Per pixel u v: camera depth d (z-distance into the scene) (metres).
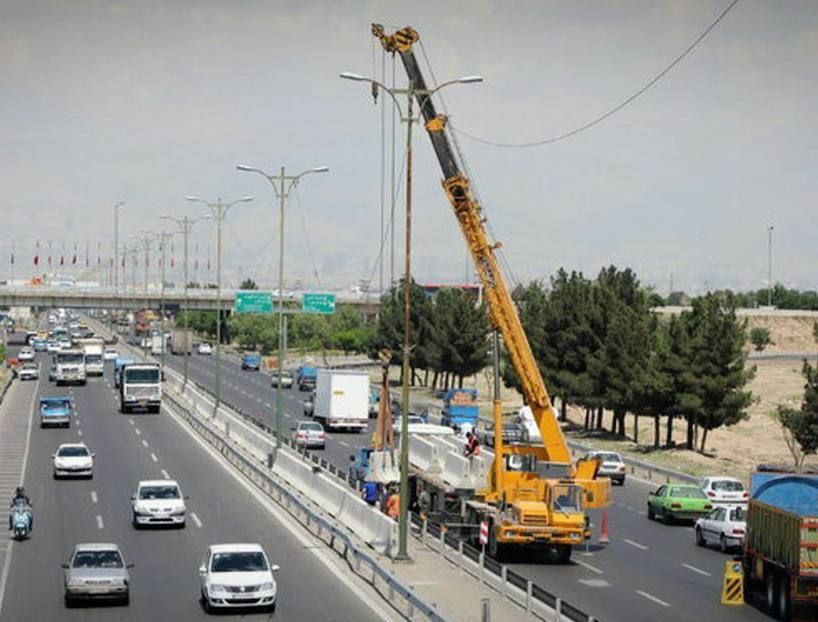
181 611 36.22
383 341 153.88
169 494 52.34
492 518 46.62
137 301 189.75
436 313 141.75
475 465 50.72
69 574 36.97
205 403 105.12
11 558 45.06
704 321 87.88
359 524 50.31
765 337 195.50
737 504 55.16
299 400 127.38
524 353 48.28
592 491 46.12
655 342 102.31
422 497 54.09
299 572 42.56
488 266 49.38
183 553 46.19
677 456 85.75
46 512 56.06
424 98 50.72
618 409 97.56
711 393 86.62
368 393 99.88
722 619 35.84
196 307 189.88
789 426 71.81
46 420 93.50
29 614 35.66
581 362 103.94
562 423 110.56
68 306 190.88
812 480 38.97
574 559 47.22
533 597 35.72
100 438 87.38
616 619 35.56
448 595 37.88
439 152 50.75
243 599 35.69
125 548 47.16
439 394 135.75
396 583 36.31
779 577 36.22
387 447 58.69
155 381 106.94
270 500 60.19
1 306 191.75
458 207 50.25
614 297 103.81
